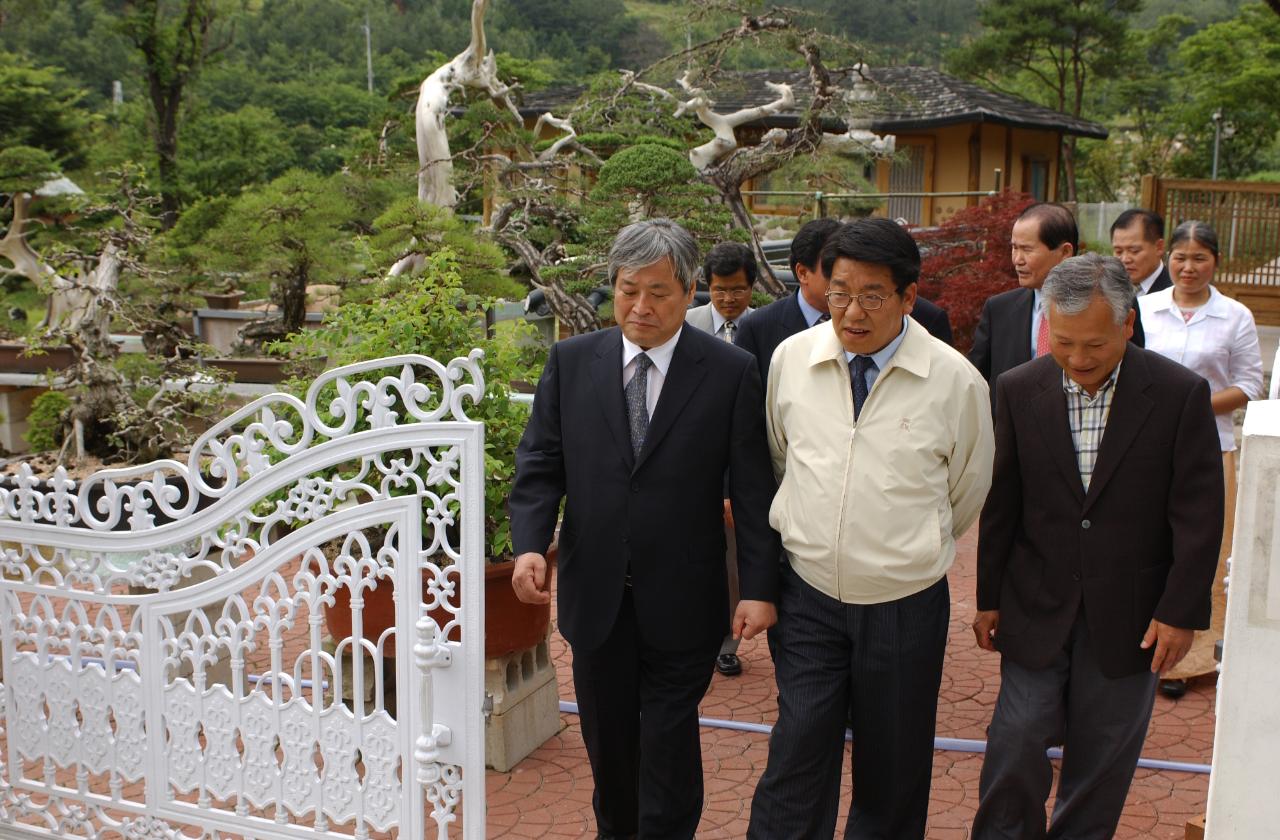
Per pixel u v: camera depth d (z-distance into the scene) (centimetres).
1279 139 3753
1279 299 1167
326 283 1039
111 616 327
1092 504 290
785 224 1450
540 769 396
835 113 928
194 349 737
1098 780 300
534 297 905
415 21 4284
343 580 304
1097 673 294
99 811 334
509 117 1053
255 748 316
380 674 305
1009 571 309
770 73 2009
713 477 307
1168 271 466
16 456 810
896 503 287
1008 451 305
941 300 1018
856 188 1103
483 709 296
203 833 324
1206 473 280
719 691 461
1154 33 3428
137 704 327
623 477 304
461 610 292
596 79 1035
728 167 848
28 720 340
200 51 1814
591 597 307
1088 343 277
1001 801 304
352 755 307
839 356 295
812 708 296
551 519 313
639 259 293
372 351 397
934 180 1975
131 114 2025
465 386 287
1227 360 437
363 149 1250
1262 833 215
